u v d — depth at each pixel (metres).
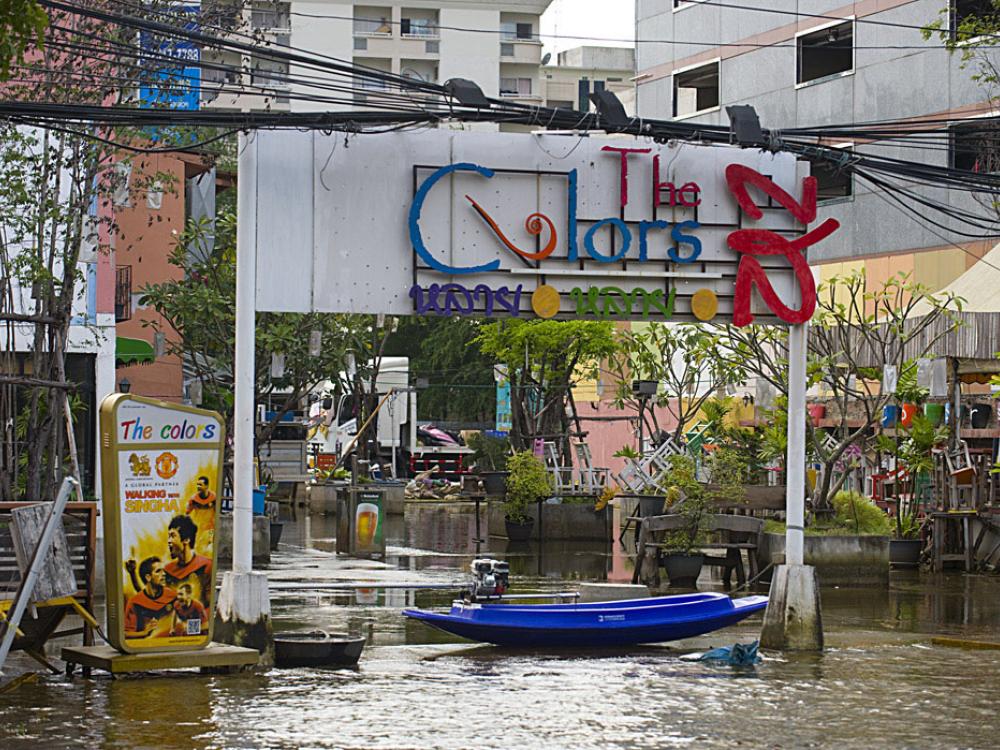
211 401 32.78
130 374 36.84
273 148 13.84
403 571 25.38
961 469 27.52
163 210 37.06
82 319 27.73
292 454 45.38
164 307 29.73
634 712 12.34
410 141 14.14
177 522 13.45
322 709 12.12
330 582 23.20
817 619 15.83
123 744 10.62
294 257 13.87
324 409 58.06
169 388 38.22
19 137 19.80
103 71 19.55
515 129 77.12
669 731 11.53
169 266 37.19
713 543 26.06
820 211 41.12
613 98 14.27
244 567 13.99
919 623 19.70
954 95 37.97
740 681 14.01
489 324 41.59
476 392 70.81
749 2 44.66
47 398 19.66
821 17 42.16
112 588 13.23
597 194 14.62
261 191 13.80
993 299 29.66
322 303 13.92
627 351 38.97
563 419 40.03
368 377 44.25
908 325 28.56
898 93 39.56
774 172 15.21
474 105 13.72
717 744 11.07
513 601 20.30
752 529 24.06
